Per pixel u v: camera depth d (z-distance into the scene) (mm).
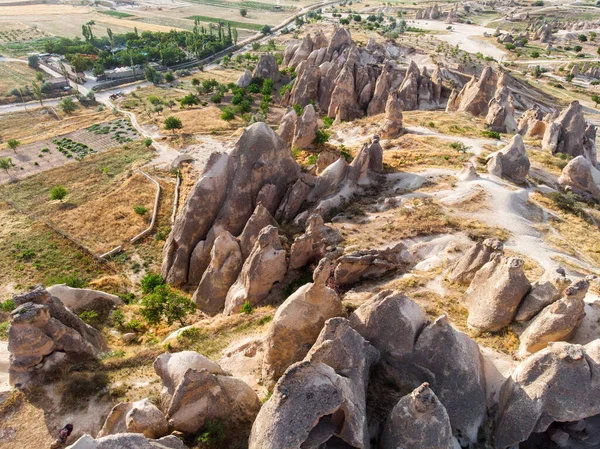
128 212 66438
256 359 29219
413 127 70938
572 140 66625
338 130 77625
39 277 52750
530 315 26203
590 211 48750
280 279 37938
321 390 17859
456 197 46594
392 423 19109
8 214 67062
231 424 22750
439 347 22453
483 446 21031
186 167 79188
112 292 49219
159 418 21875
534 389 20594
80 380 27359
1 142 98000
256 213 42781
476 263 31953
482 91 80375
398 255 38406
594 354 20719
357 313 25094
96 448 16688
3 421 25562
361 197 50375
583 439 21562
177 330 35844
